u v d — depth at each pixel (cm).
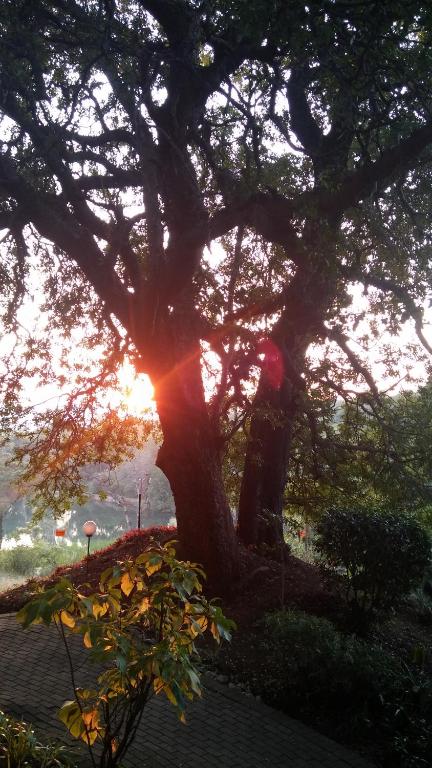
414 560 1079
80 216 1246
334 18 966
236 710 830
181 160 1105
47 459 1456
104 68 1084
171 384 1188
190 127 1202
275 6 906
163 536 1518
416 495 1589
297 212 1121
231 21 970
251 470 1504
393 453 1603
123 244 1144
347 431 1706
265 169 1230
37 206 1109
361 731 820
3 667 908
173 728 770
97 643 446
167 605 495
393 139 1135
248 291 1413
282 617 958
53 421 1432
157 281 1068
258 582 1250
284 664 898
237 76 1388
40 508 1501
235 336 1266
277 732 788
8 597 1273
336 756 747
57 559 2883
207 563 1218
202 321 1296
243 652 990
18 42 1023
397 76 1059
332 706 863
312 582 1275
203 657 971
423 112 1085
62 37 1108
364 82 1105
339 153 1241
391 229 1359
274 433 1501
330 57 1014
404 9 922
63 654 952
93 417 1459
